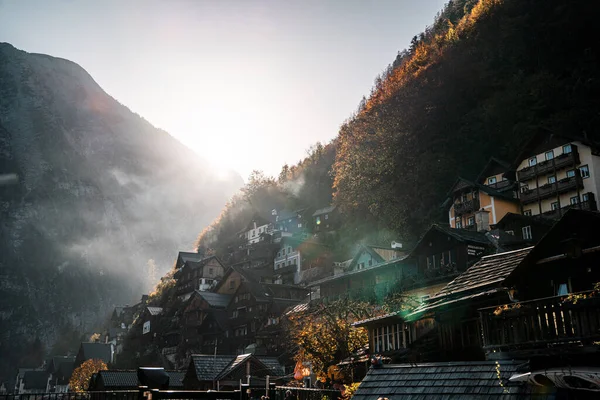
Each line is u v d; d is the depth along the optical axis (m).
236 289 84.50
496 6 95.06
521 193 64.56
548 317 14.51
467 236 43.75
